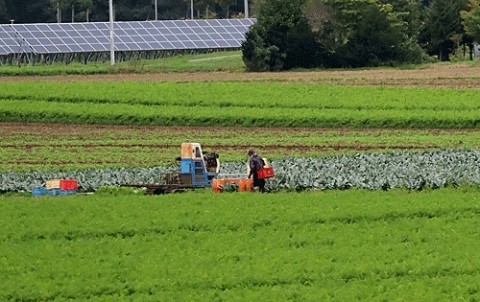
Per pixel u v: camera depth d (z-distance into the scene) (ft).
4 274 318.45
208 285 306.35
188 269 319.47
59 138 622.54
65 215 389.19
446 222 375.86
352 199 411.54
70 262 329.11
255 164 444.96
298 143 599.57
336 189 447.42
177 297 296.10
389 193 426.51
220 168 501.15
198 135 633.20
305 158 534.37
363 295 295.89
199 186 462.60
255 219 378.53
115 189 440.04
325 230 365.40
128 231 366.84
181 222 375.25
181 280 309.01
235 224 372.99
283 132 642.22
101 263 327.47
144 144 603.26
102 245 348.59
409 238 352.90
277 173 472.44
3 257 335.06
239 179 451.12
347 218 381.19
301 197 416.67
